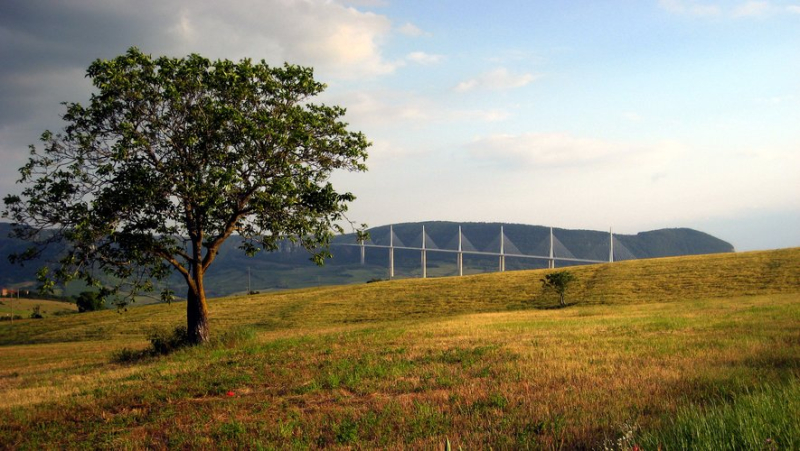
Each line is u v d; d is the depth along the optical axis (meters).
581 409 8.65
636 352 15.32
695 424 5.89
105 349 42.41
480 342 20.69
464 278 90.25
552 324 29.25
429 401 10.38
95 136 24.06
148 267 25.67
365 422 9.02
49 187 22.95
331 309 70.50
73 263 23.16
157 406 12.52
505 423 8.16
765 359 12.52
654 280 69.69
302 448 7.89
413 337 24.52
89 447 9.46
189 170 24.28
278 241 28.06
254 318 67.00
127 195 22.73
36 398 15.25
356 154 27.28
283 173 25.73
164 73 24.58
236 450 8.32
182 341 26.12
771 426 5.63
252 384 14.40
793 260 71.06
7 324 80.00
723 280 64.38
